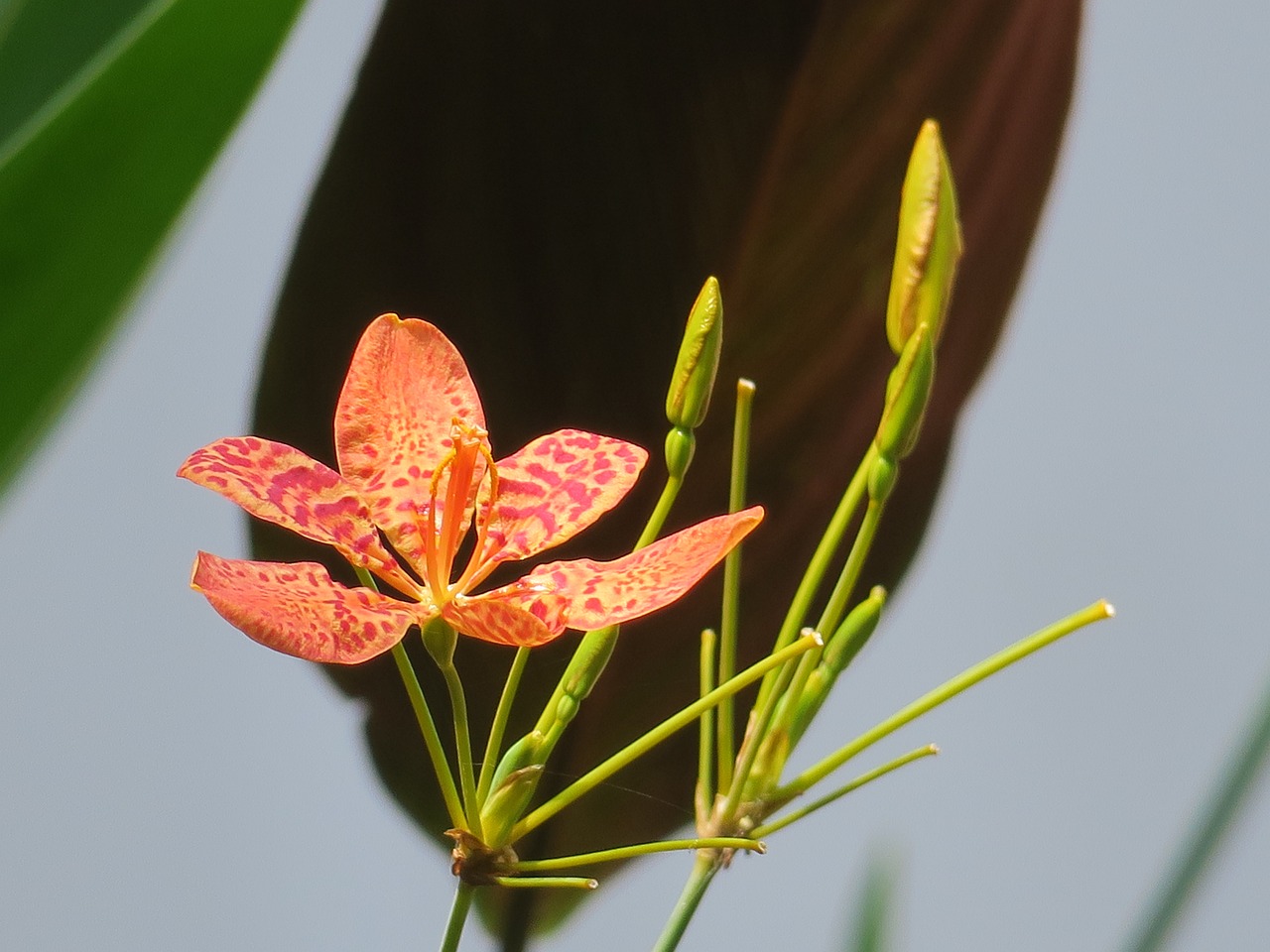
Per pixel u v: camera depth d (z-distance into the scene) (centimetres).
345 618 45
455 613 45
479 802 45
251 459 46
